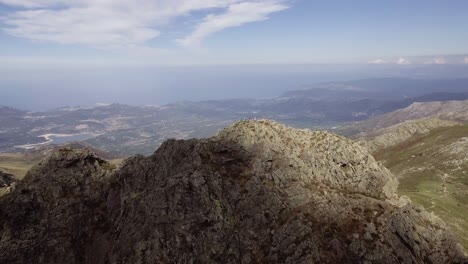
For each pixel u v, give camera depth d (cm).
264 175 7575
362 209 6856
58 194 9344
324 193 7194
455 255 6106
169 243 6869
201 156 8106
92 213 8844
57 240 8456
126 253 7075
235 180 7569
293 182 7431
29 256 8319
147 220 7319
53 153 10200
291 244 6253
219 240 6706
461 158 15312
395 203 7262
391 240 6203
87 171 9844
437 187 13088
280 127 8831
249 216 6950
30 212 9000
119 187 9144
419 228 6425
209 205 7144
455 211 10756
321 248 6081
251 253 6431
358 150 8388
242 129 8588
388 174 8119
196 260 6588
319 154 8125
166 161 8644
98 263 7712
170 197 7431
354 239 6169
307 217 6631
